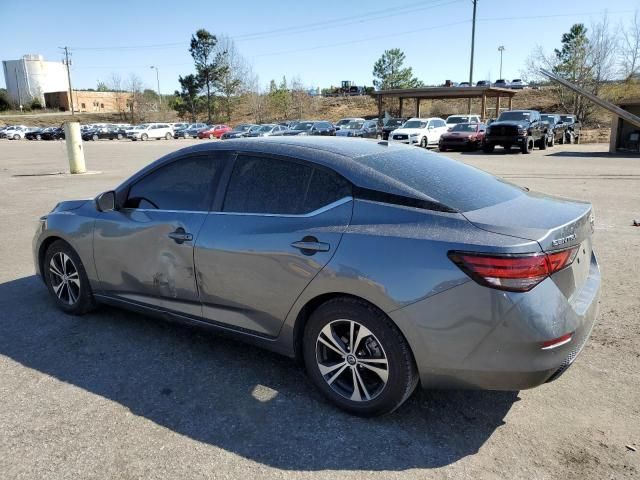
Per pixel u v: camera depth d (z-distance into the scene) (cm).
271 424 303
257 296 334
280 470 264
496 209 299
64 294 475
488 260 259
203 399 330
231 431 296
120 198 419
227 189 360
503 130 2362
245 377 358
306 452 278
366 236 291
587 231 314
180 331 434
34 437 290
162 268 384
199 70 7669
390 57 7300
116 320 457
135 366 373
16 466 267
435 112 6544
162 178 397
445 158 386
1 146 3869
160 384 348
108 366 373
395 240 283
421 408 320
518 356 262
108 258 422
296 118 7538
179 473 262
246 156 359
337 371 314
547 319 261
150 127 5256
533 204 320
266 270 325
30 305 495
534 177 1427
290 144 352
